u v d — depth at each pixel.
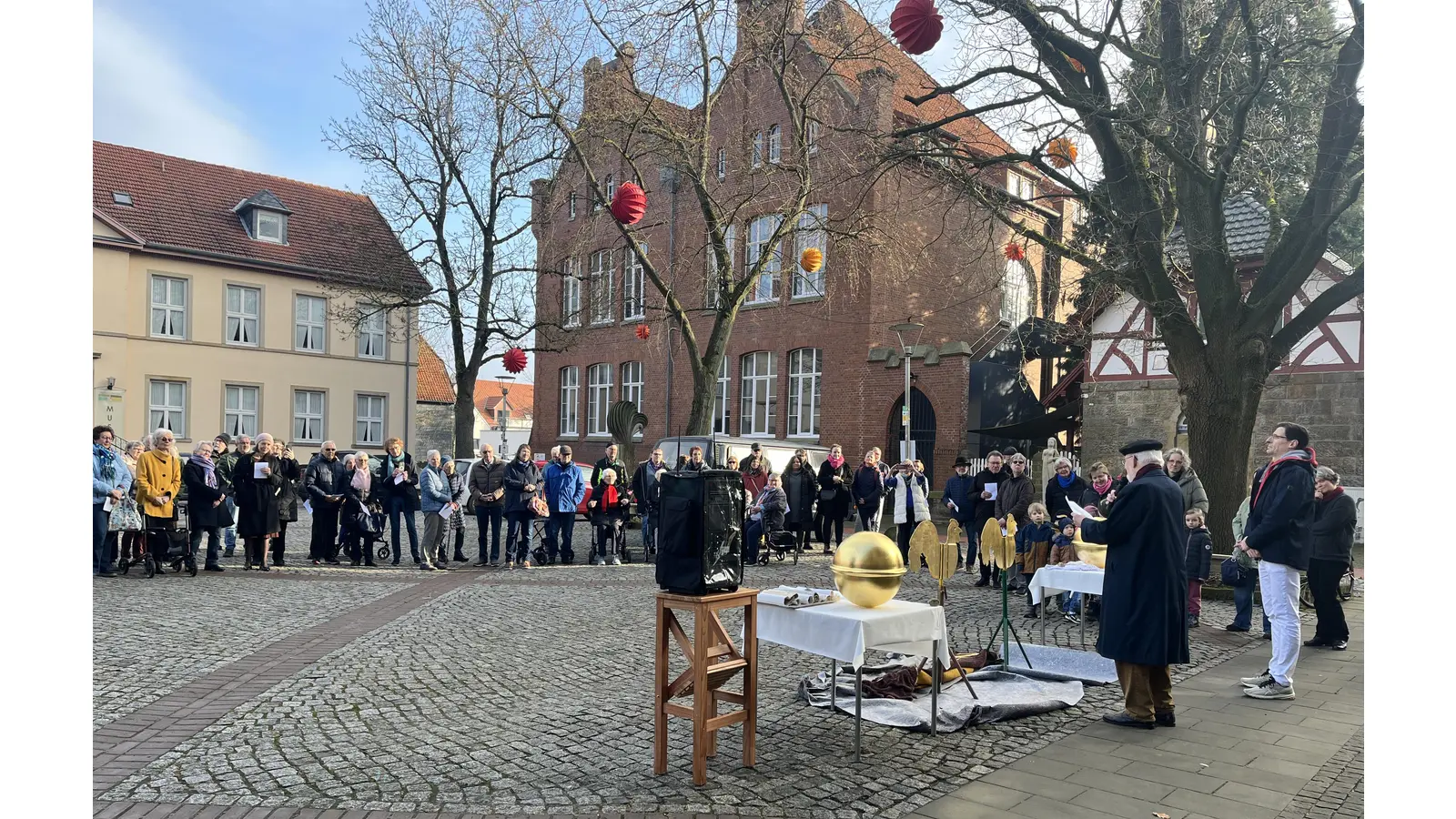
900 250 20.61
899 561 5.55
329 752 5.40
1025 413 25.61
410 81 24.42
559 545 18.06
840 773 5.10
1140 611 5.89
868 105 25.05
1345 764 5.29
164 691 6.73
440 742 5.61
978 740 5.72
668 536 5.11
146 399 31.58
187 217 33.53
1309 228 12.09
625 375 34.66
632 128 17.98
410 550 17.53
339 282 31.83
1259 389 12.24
